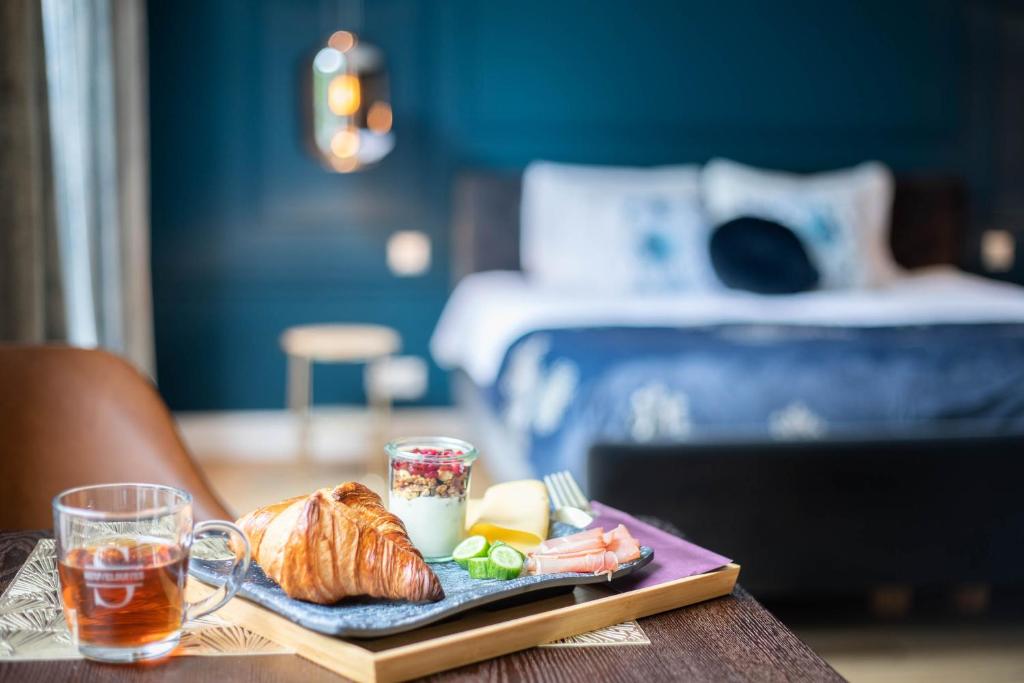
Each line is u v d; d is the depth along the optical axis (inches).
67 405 62.3
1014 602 120.5
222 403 185.0
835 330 133.3
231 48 178.2
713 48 192.1
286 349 169.8
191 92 177.9
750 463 106.7
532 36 187.3
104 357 64.5
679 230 177.2
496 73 187.3
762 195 181.0
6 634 37.3
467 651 35.5
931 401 115.0
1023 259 206.2
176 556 35.5
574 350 120.7
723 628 39.4
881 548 109.2
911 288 178.5
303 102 177.3
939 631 111.7
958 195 197.5
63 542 35.0
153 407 63.7
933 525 109.5
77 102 118.6
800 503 107.7
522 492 47.1
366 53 167.9
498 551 41.1
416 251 184.2
